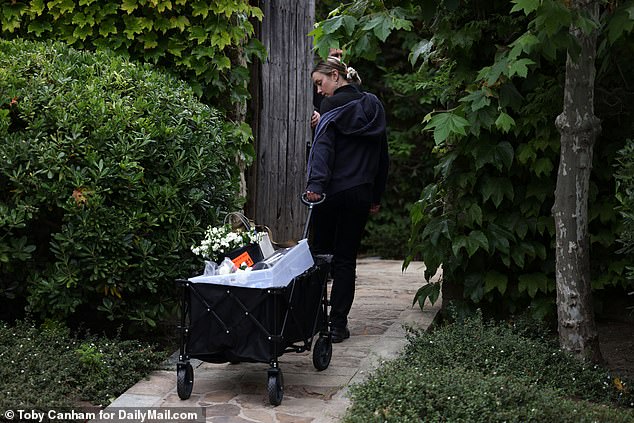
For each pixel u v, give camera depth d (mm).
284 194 10492
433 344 6156
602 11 6891
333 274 7113
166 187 6598
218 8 8258
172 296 6926
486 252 7664
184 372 5570
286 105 10445
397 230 15398
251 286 5453
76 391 5598
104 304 6531
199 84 8445
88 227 6320
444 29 7371
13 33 8539
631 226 5652
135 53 8516
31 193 6395
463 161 7605
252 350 5480
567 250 6148
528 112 7266
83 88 6844
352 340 7176
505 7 7383
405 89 14656
